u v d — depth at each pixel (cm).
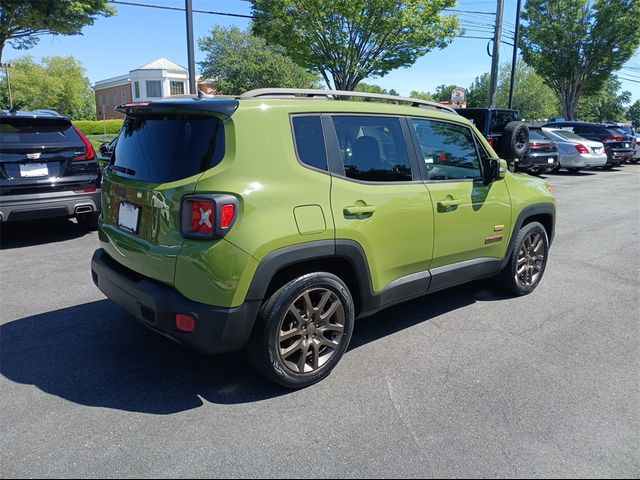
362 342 408
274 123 315
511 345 405
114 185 356
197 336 294
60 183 671
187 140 309
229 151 297
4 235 740
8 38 1647
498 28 1848
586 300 514
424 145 404
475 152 450
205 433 285
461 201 419
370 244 351
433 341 411
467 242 434
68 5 1528
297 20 1631
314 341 336
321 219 321
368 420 300
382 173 367
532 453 272
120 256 345
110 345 392
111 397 321
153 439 279
